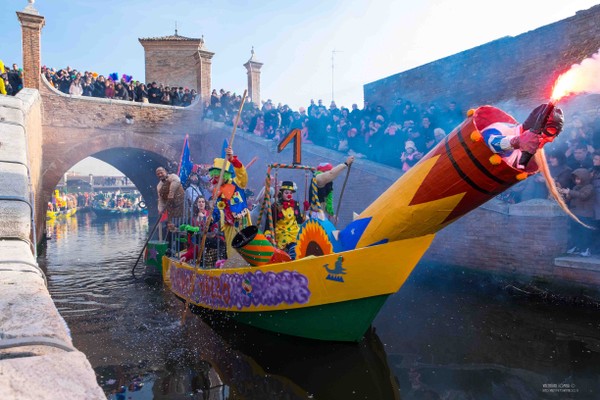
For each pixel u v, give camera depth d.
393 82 14.91
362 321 4.85
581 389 3.91
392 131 10.88
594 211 6.97
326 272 4.74
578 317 6.02
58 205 36.22
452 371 4.39
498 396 3.84
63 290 8.51
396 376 4.32
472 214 8.33
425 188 4.18
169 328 5.99
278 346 5.21
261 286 5.39
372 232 4.69
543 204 7.18
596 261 6.50
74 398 1.47
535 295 7.23
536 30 10.50
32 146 12.88
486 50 11.73
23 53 17.03
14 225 4.14
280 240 6.36
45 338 1.85
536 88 10.55
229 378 4.33
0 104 10.29
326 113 14.03
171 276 8.37
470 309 6.60
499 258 7.85
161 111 20.14
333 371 4.46
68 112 18.05
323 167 6.35
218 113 20.33
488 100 11.73
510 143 3.26
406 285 8.39
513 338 5.28
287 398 3.91
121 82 19.91
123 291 8.39
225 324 6.13
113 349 5.14
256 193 15.62
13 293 2.42
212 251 7.59
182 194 9.38
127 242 17.20
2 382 1.50
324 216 5.87
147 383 4.23
